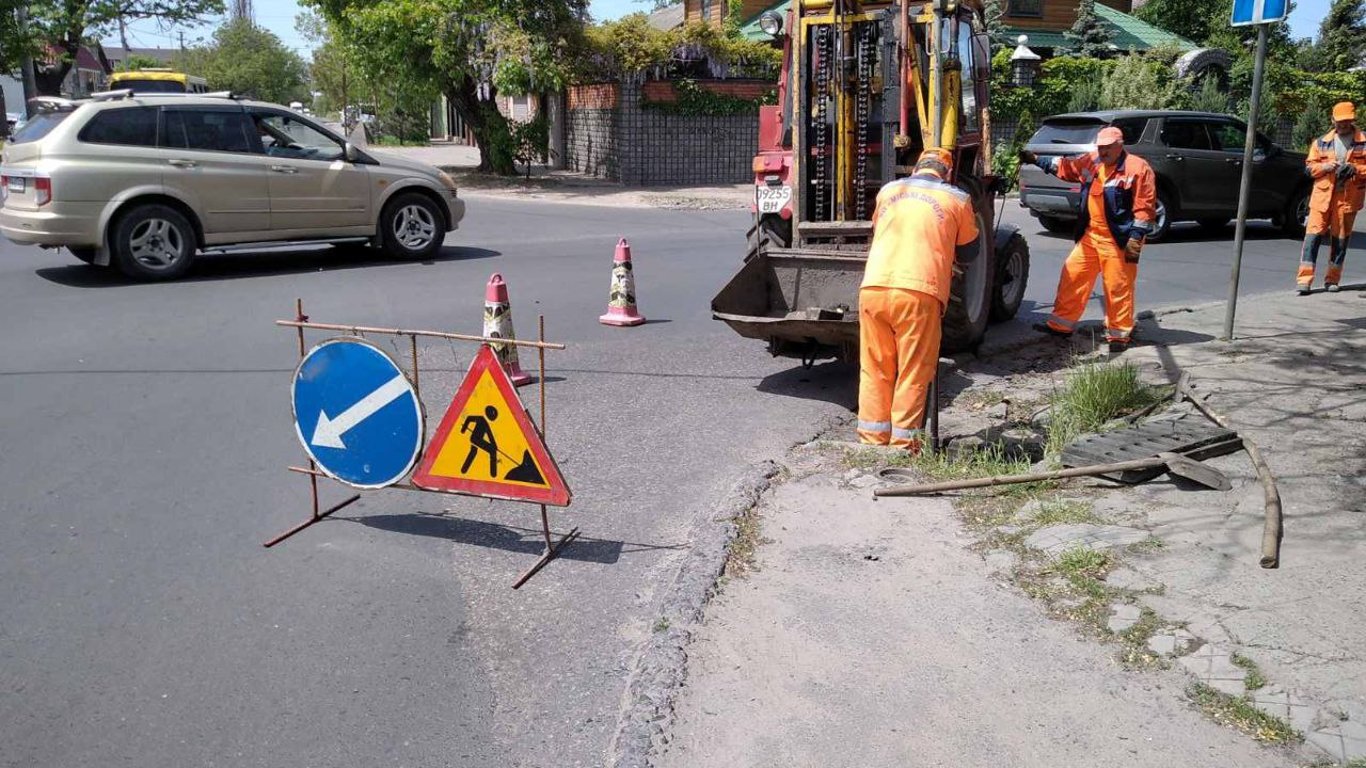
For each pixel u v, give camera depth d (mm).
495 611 4379
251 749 3467
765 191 8758
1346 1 43312
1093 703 3535
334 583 4621
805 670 3789
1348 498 5051
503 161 26469
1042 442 6215
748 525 5008
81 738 3518
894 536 4863
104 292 10828
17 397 7230
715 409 7133
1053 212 15867
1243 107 26750
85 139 10914
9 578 4621
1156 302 10828
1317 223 10766
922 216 5836
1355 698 3432
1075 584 4289
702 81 24797
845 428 6715
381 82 25625
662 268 12984
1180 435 5824
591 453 6262
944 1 7793
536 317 9961
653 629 4098
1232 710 3432
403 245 13109
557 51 23422
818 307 7867
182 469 5965
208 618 4301
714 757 3334
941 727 3451
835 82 8102
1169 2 37875
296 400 5051
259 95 68750
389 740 3518
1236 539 4617
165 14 35125
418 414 4828
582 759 3420
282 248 14195
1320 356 8008
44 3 31688
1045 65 25547
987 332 9461
